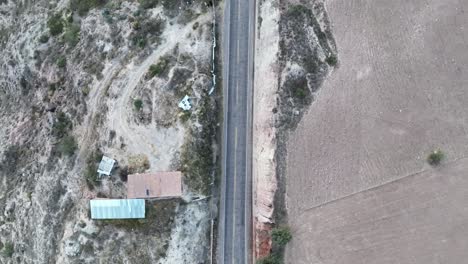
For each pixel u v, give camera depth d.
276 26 83.19
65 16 101.94
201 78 86.44
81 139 91.56
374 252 76.81
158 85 86.62
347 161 78.69
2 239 99.38
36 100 101.81
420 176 76.44
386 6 79.56
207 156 84.94
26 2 110.38
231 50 89.06
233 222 85.75
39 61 101.50
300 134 80.38
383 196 77.19
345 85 79.75
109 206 83.62
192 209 83.56
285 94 81.12
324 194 79.00
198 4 91.31
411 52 78.19
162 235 83.06
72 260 87.25
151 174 82.75
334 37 81.06
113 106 88.69
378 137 78.12
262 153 82.81
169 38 90.44
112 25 94.31
